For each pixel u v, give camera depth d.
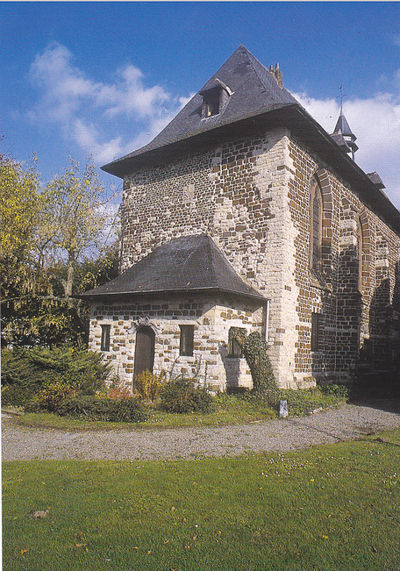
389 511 4.79
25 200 18.27
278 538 4.13
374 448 7.60
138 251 18.81
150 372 14.08
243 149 15.98
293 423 10.06
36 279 18.61
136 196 19.44
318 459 6.83
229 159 16.34
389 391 16.58
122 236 19.64
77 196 19.16
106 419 10.12
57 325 18.56
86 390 12.62
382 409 12.59
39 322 18.56
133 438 8.53
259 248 15.01
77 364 13.45
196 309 13.29
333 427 9.76
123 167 19.58
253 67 18.47
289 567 3.63
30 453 7.46
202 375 12.80
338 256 18.50
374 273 23.39
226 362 13.26
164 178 18.48
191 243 16.53
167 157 18.36
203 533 4.23
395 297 25.98
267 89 17.03
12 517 4.56
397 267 27.20
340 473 6.10
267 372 12.50
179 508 4.83
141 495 5.21
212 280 13.18
